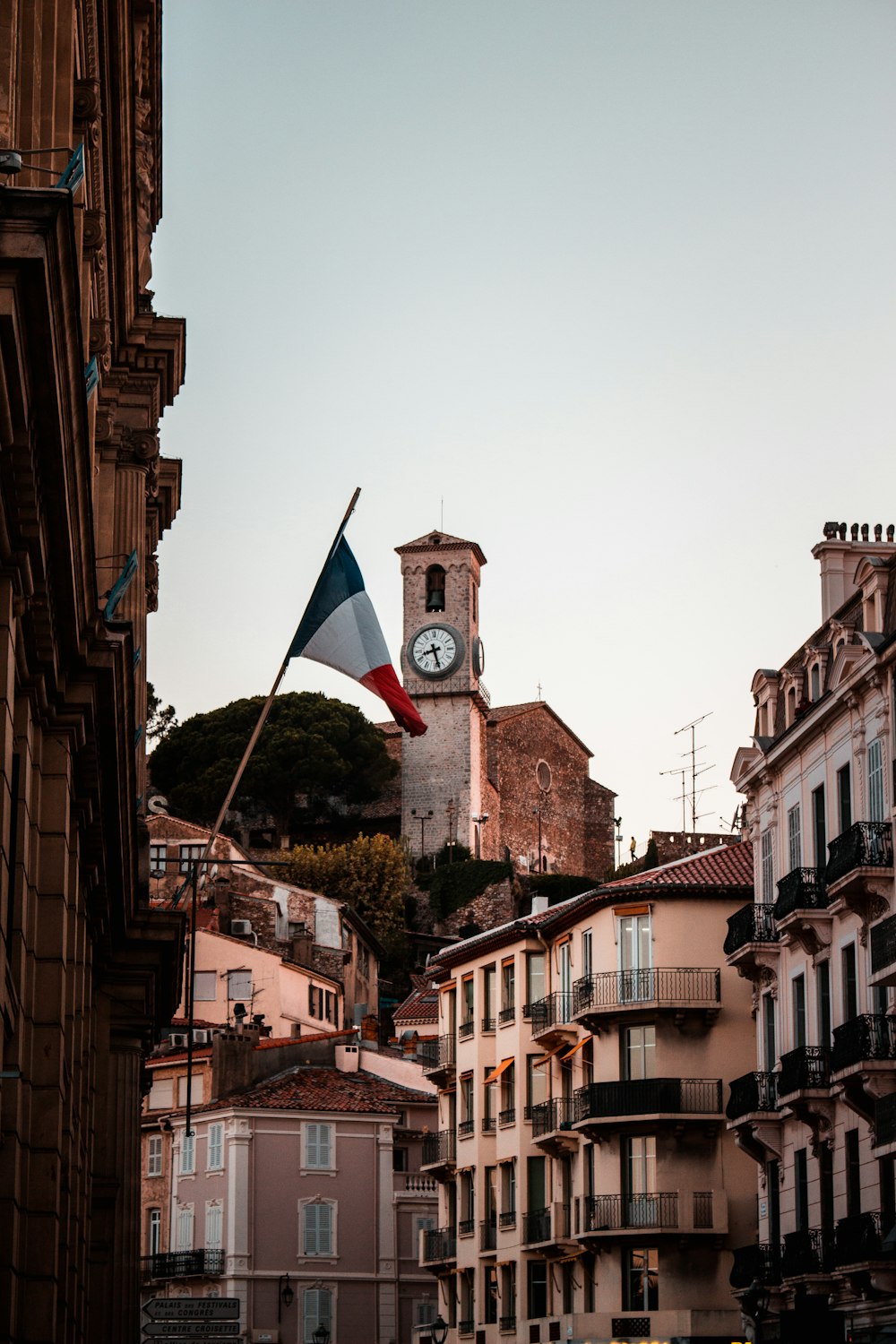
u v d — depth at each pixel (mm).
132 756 30578
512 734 165375
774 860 53781
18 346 15727
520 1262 73125
